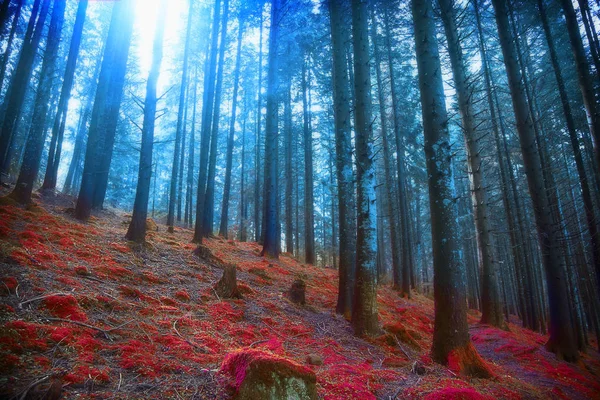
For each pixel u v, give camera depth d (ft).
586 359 35.22
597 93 23.27
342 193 29.96
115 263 23.12
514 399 16.71
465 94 44.45
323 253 98.58
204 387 11.53
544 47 52.01
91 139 35.70
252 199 92.94
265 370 10.71
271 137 48.52
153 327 15.92
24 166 31.19
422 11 23.98
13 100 37.52
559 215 40.57
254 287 29.89
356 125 27.17
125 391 10.45
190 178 77.77
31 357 10.78
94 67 75.41
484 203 44.39
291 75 64.23
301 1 42.88
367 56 27.63
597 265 29.17
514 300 91.45
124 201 114.83
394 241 59.88
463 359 19.52
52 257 19.74
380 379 16.14
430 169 22.41
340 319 27.25
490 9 50.70
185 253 32.45
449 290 20.59
